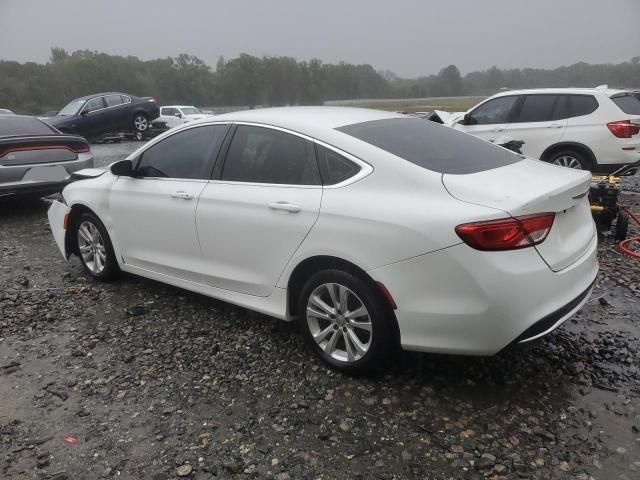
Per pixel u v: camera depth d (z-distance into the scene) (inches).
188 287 163.5
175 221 159.5
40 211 331.6
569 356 135.8
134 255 178.5
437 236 108.0
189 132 162.4
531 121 348.5
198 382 129.4
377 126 138.5
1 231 282.5
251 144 145.5
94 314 170.1
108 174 191.6
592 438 105.1
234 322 161.8
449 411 115.3
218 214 146.2
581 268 119.1
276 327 157.5
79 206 195.9
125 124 770.8
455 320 109.5
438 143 136.6
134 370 135.7
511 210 105.4
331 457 102.5
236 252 144.7
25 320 166.2
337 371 131.3
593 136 323.3
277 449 105.1
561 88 347.9
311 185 130.0
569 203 117.6
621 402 116.3
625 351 137.9
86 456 104.7
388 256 113.7
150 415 117.1
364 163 123.0
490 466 98.7
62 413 118.6
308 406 118.4
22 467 102.0
